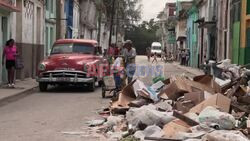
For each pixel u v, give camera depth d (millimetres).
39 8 28094
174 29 80500
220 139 7852
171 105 11875
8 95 16656
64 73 18984
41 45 28281
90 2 53438
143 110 10344
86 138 9484
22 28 23828
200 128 8914
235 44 26922
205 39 40906
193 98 11711
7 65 19438
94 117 12188
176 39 72312
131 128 9695
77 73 18984
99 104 15023
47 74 19109
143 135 9164
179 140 8375
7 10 20812
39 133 10047
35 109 13875
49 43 32125
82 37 45094
